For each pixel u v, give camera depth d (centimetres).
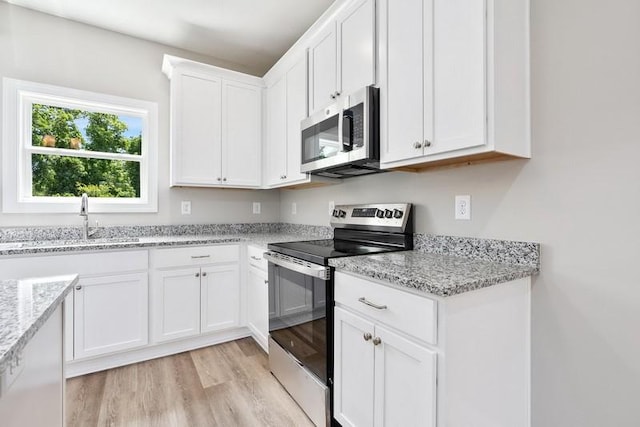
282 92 258
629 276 105
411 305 107
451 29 125
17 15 227
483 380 110
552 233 123
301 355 173
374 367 124
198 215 294
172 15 238
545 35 124
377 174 210
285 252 188
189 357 229
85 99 247
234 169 276
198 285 240
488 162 143
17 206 226
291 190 314
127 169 272
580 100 115
